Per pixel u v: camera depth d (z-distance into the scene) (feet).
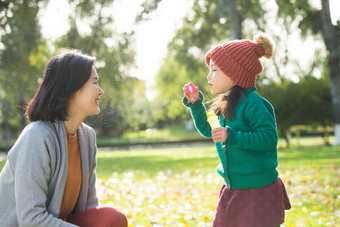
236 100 8.50
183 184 20.81
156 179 23.17
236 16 48.85
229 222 8.25
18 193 6.13
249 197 8.14
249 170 8.14
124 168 30.32
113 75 56.54
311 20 54.03
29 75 48.62
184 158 39.60
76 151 7.11
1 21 44.93
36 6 45.60
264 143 7.95
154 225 11.95
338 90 52.54
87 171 7.22
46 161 6.30
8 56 47.39
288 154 38.86
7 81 49.01
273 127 8.16
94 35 50.80
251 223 7.98
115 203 15.93
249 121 8.31
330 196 16.25
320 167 25.96
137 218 13.37
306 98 55.06
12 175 6.39
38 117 6.60
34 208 6.10
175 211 14.20
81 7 48.08
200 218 13.04
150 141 92.32
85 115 6.97
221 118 8.92
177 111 98.17
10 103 62.49
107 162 35.60
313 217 12.82
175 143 93.25
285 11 53.67
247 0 47.19
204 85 81.56
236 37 50.90
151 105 132.87
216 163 31.78
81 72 6.69
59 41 52.95
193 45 71.31
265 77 58.34
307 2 52.11
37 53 50.88
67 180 6.87
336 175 22.12
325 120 56.34
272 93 55.72
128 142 85.92
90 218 7.13
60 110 6.58
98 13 48.42
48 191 6.53
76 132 7.16
